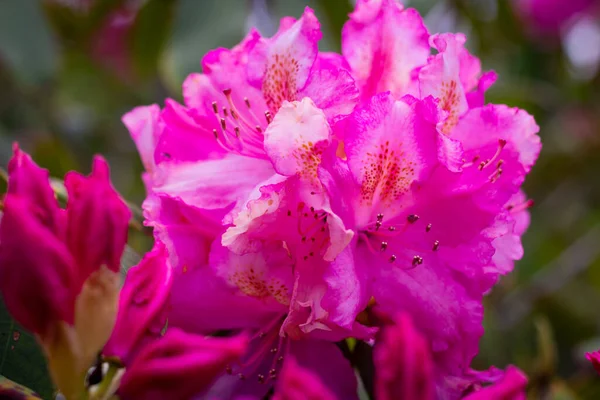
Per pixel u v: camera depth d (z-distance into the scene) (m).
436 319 0.46
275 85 0.48
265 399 0.48
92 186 0.41
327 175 0.44
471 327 0.46
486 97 1.00
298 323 0.46
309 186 0.45
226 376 0.47
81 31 1.00
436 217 0.47
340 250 0.44
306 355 0.47
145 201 0.48
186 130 0.49
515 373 0.40
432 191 0.46
